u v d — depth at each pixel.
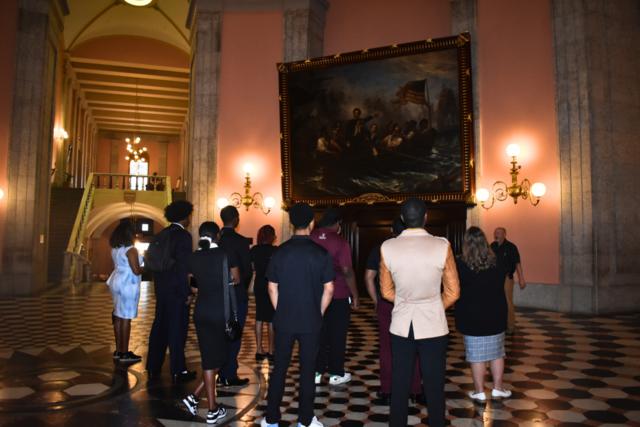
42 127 13.10
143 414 3.90
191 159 13.55
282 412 3.98
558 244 9.60
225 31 13.35
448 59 10.76
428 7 12.71
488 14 11.17
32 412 3.92
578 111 9.38
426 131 11.03
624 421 3.70
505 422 3.70
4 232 12.38
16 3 12.95
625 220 9.36
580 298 9.12
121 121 32.50
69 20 20.17
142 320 8.62
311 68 11.96
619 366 5.25
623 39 9.76
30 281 12.52
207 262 3.86
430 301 3.05
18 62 12.84
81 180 27.61
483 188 10.89
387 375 4.29
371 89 11.50
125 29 22.33
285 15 13.14
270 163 12.86
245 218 12.80
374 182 11.61
